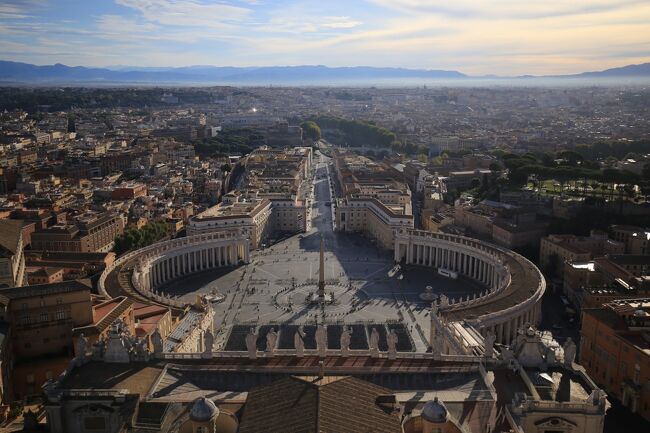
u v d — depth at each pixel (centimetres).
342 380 9888
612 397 16075
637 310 16500
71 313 16988
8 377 15500
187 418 9925
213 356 13488
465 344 15675
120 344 12688
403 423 9938
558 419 10162
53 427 10825
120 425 10544
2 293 16538
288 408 9188
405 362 13200
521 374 11919
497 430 10138
